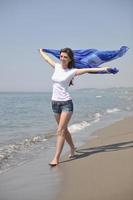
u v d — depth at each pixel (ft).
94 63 23.68
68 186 16.47
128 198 13.99
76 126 42.75
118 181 16.33
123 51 23.84
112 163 19.92
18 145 30.35
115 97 168.04
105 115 60.90
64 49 20.99
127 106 90.94
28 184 17.52
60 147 21.24
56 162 21.01
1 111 81.87
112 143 26.71
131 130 33.32
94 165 19.84
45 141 32.22
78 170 19.16
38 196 15.49
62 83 21.07
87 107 88.02
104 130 35.09
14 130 42.70
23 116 66.08
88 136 32.65
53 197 15.24
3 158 24.53
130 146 24.71
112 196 14.44
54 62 21.95
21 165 22.04
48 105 112.98
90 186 16.05
